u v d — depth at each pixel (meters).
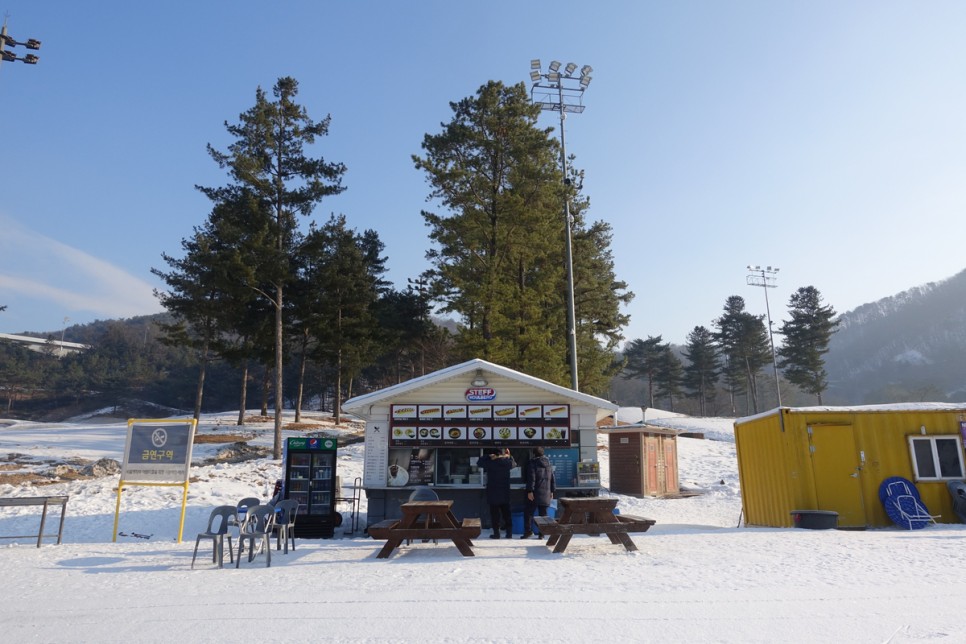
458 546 10.07
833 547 9.68
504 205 29.64
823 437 13.62
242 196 30.41
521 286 34.12
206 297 34.72
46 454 27.86
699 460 30.94
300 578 8.10
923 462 13.54
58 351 136.25
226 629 5.64
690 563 8.59
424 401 14.69
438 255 32.03
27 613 6.33
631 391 123.56
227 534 9.61
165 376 108.94
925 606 6.07
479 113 30.89
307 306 39.25
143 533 14.06
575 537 12.15
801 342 79.94
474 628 5.54
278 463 24.22
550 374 30.31
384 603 6.52
